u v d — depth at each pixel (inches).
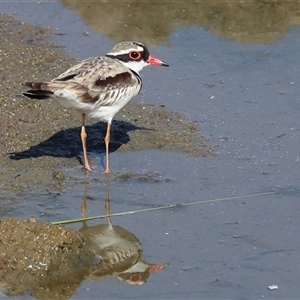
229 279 456.1
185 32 784.3
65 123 632.4
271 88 687.7
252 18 805.9
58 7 839.7
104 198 538.0
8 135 609.9
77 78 546.3
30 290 444.5
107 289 448.5
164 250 482.0
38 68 711.1
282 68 719.7
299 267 465.4
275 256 474.9
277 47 754.8
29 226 462.3
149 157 591.5
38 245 456.1
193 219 513.3
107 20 808.9
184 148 601.9
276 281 454.0
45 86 529.7
